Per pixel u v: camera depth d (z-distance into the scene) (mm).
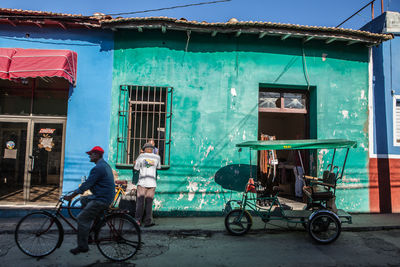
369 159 7539
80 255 4441
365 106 7668
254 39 7438
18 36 7023
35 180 7066
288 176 9445
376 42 7406
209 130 7199
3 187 7043
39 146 7148
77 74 7055
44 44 7055
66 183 6867
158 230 5781
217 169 7133
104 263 4172
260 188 7152
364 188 7441
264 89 7789
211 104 7250
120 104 7082
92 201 4141
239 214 5707
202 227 6000
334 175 5859
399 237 5652
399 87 7840
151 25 6746
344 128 7547
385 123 7703
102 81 7098
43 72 6211
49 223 4406
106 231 4281
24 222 4410
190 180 7039
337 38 7199
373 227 6156
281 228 5984
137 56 7176
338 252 4762
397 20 7816
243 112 7312
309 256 4570
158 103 7125
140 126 7086
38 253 4367
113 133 7012
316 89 7547
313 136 7645
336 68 7652
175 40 7258
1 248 4715
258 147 5594
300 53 7559
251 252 4738
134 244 4277
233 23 6770
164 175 6984
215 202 7051
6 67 6215
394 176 7621
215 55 7332
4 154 7121
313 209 5730
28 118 7180
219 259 4414
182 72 7238
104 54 7148
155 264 4176
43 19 6695
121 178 6879
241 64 7383
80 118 6996
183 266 4125
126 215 4316
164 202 6926
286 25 6859
